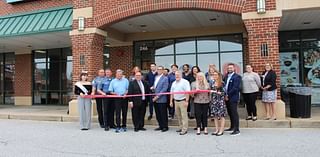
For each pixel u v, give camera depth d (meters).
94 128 11.35
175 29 17.00
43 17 16.14
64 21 15.05
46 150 7.60
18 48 20.41
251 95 10.86
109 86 10.87
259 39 11.67
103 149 7.66
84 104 11.09
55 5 17.48
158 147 7.80
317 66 15.77
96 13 14.08
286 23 14.42
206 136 9.31
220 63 16.39
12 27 16.48
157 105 10.56
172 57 17.23
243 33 15.94
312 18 13.38
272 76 10.88
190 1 12.41
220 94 9.50
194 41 16.89
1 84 21.84
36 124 12.59
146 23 15.53
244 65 15.89
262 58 11.60
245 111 13.89
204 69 16.64
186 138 9.03
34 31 15.37
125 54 17.84
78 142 8.62
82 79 11.34
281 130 10.12
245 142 8.24
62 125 12.24
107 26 14.28
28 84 20.70
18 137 9.49
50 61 20.45
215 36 16.53
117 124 10.49
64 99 19.92
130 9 13.40
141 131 10.52
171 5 12.63
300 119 10.98
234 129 9.53
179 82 9.94
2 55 21.89
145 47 17.75
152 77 11.95
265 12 11.62
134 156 6.89
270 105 11.18
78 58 14.23
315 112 13.17
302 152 6.95
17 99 20.94
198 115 9.70
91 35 14.05
